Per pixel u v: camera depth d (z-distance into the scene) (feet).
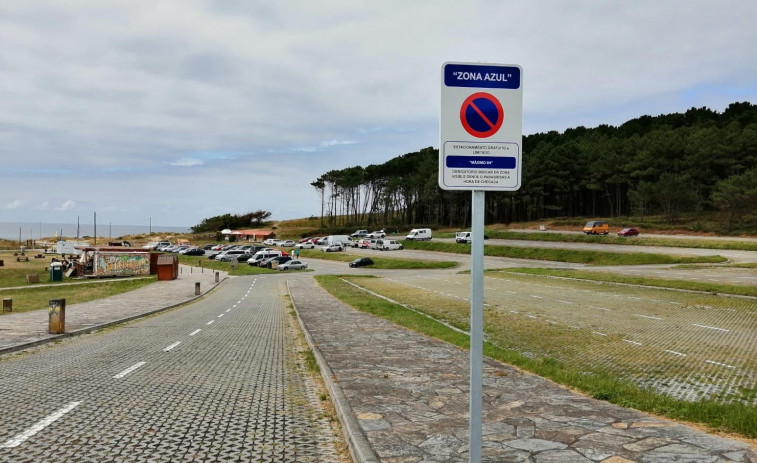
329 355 36.68
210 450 19.04
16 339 49.49
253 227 576.61
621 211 411.54
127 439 20.24
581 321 71.41
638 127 481.87
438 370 31.24
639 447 17.08
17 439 20.17
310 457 18.39
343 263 255.70
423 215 519.60
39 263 252.62
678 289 107.76
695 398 35.55
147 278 189.67
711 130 339.57
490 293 108.88
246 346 46.52
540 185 386.52
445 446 17.70
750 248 189.67
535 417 20.99
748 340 57.26
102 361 38.55
